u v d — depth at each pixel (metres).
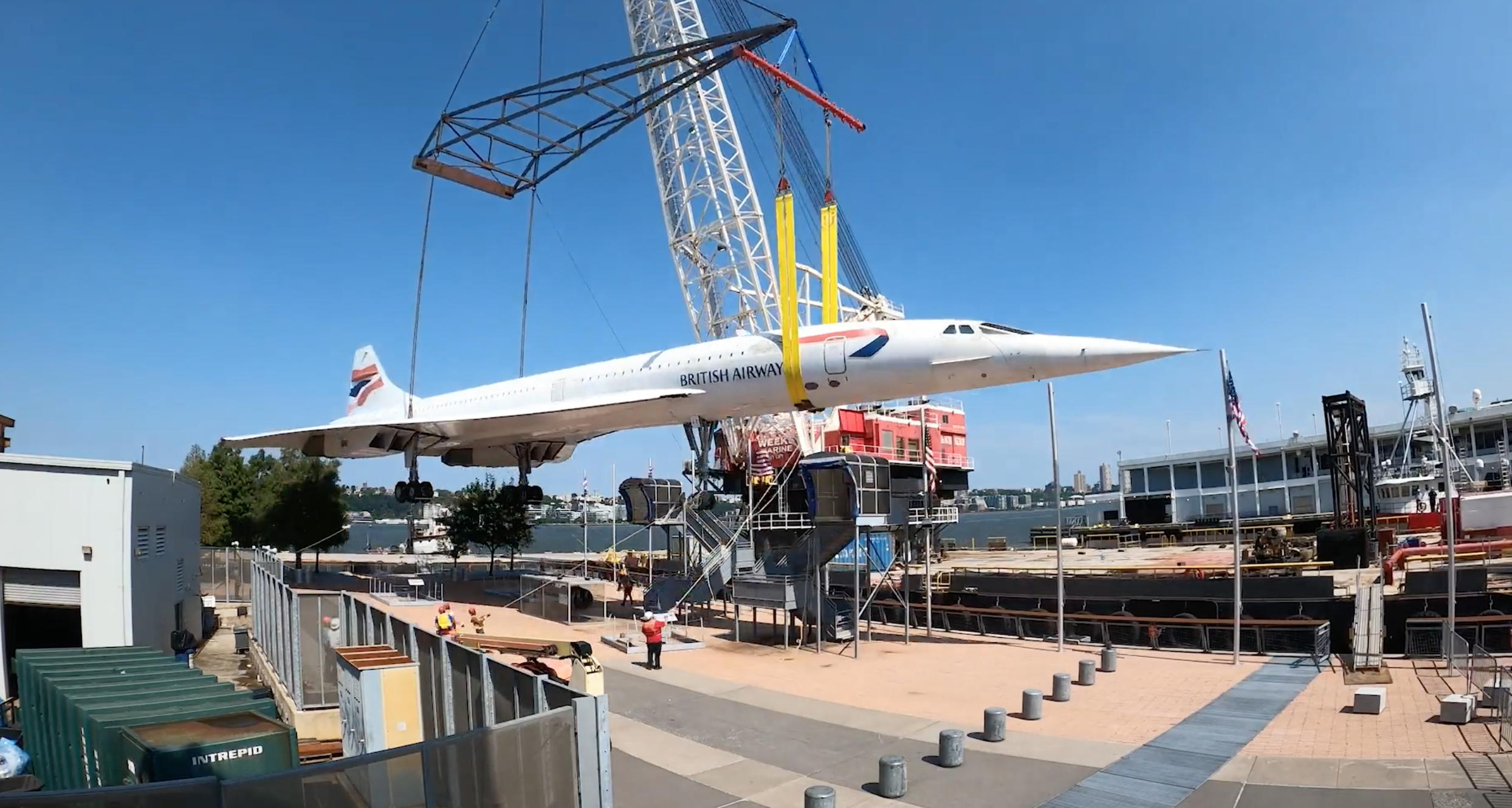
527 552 90.12
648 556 41.03
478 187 33.66
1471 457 64.81
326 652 16.61
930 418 59.19
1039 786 11.68
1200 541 58.09
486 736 7.52
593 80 29.56
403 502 40.22
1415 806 10.28
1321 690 17.03
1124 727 14.66
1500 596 20.53
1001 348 24.42
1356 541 33.62
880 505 23.61
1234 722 14.72
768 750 13.71
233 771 8.78
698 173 52.94
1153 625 22.91
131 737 9.02
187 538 27.72
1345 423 37.00
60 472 19.92
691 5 52.12
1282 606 21.86
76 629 26.69
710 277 53.53
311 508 52.31
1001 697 17.38
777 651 23.33
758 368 29.02
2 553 19.59
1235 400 20.86
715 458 54.72
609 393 33.59
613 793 11.77
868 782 12.04
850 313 55.16
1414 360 53.75
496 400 39.25
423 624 28.41
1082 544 64.94
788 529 26.84
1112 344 23.20
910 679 19.28
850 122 36.16
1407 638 19.91
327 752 13.83
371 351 50.81
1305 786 11.25
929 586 26.20
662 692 18.03
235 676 23.19
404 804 7.06
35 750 13.62
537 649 17.77
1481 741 12.73
